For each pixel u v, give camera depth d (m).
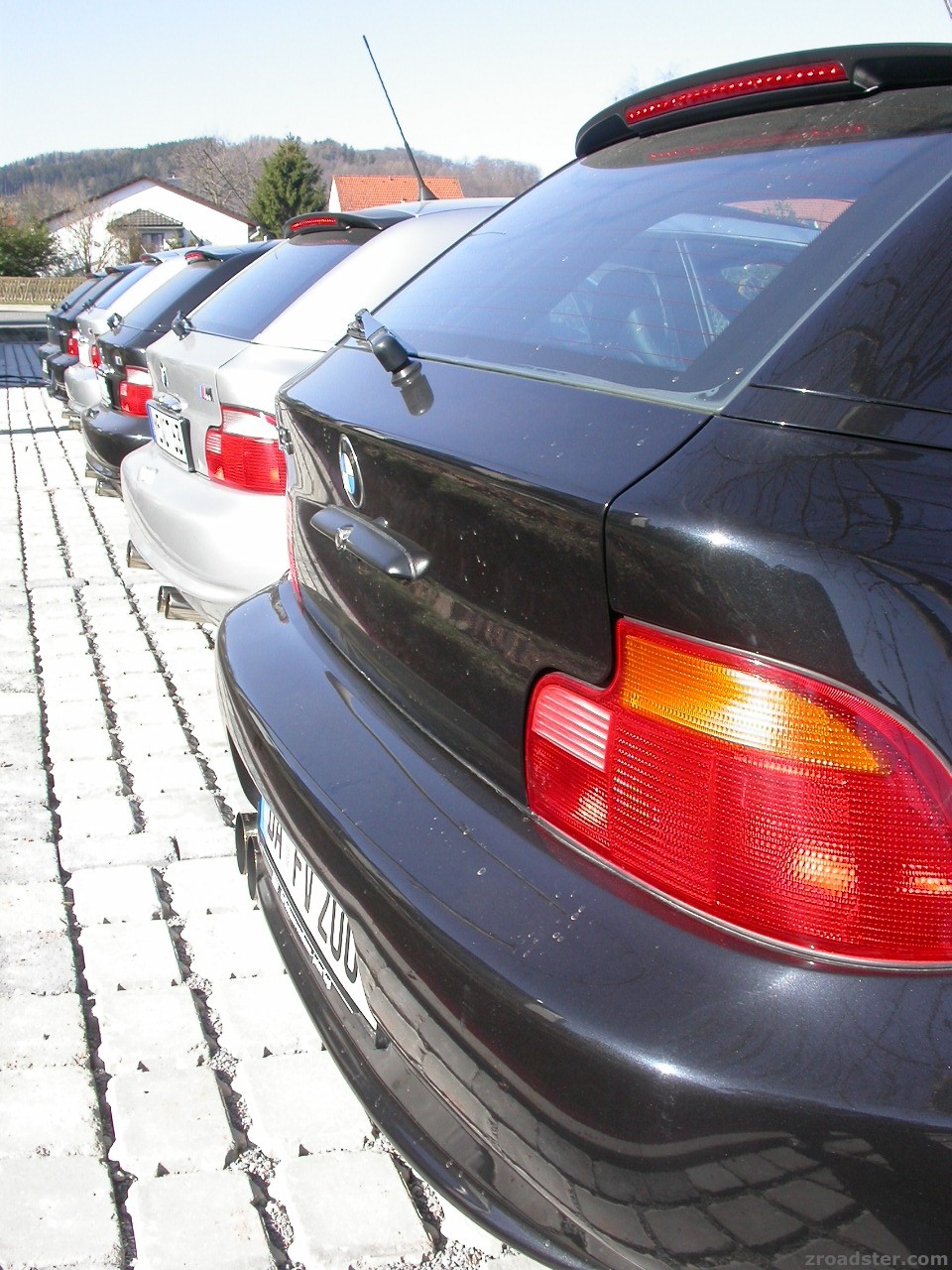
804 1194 1.06
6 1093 2.18
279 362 3.88
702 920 1.20
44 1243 1.85
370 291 4.23
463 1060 1.31
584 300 1.79
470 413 1.62
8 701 4.15
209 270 6.56
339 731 1.77
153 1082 2.22
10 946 2.64
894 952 1.11
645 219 1.91
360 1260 1.83
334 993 1.76
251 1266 1.82
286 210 60.12
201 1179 2.00
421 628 1.65
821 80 1.79
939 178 1.44
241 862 2.29
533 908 1.30
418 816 1.51
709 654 1.17
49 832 3.18
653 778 1.23
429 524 1.59
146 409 6.29
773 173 1.74
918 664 1.09
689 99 2.04
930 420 1.22
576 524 1.27
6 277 59.72
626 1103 1.13
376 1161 2.04
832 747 1.11
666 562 1.18
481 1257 1.86
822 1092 1.05
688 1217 1.12
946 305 1.29
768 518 1.15
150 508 4.18
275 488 3.81
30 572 5.99
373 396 1.90
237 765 2.27
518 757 1.43
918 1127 1.03
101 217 70.31
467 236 2.46
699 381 1.40
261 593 2.50
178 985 2.52
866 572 1.11
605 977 1.19
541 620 1.36
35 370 19.42
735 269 1.59
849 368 1.29
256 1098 2.19
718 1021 1.12
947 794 1.09
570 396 1.51
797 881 1.13
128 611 5.33
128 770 3.62
